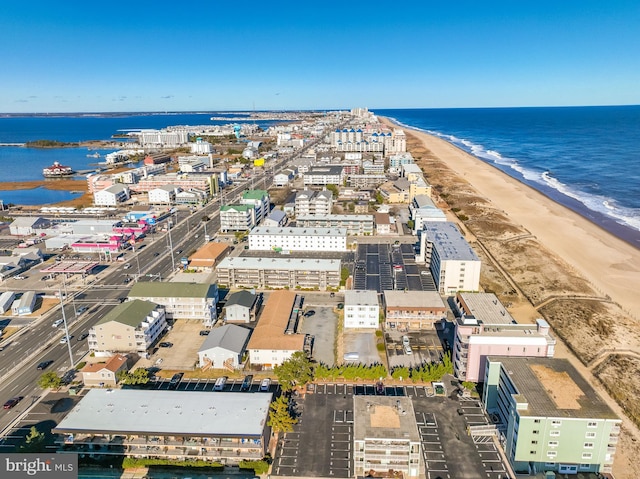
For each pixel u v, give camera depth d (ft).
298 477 311.47
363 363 441.27
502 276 643.45
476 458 326.85
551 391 322.96
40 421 365.81
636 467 319.88
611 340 478.18
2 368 437.17
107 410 338.54
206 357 431.02
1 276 640.99
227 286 608.19
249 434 314.96
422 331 500.74
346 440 344.49
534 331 406.82
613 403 386.93
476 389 399.85
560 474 311.68
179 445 321.11
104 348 453.99
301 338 441.27
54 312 549.54
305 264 608.60
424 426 357.41
